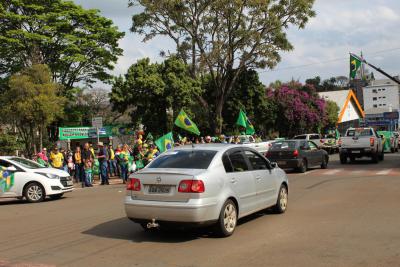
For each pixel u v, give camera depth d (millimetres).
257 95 40750
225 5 33531
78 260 6906
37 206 13742
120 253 7266
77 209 12391
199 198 7699
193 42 36969
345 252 6828
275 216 10000
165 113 30969
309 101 49375
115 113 45125
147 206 7973
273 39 35594
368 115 89312
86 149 20406
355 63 30703
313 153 21734
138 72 30234
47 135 34438
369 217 9484
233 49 36031
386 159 28250
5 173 14922
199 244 7688
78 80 38781
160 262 6652
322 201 11945
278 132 48562
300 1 34000
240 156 9148
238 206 8539
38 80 28984
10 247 7953
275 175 10125
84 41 36312
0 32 34250
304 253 6844
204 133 40781
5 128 34188
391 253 6699
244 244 7570
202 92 36281
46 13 35156
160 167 8461
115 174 23750
